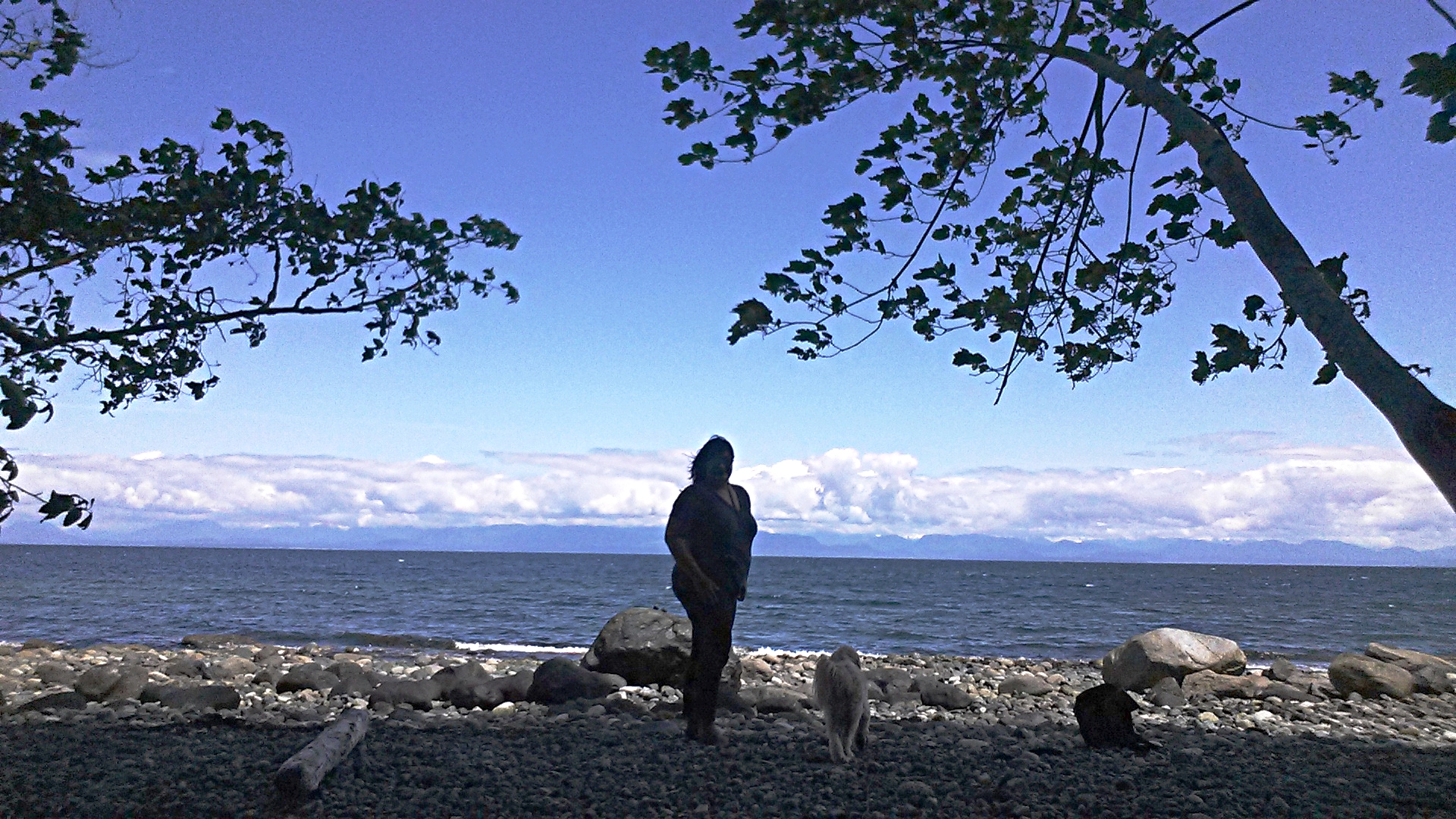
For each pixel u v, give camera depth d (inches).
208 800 216.8
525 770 256.8
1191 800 230.2
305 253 301.4
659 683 454.9
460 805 219.1
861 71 235.0
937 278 243.1
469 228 312.2
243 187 290.4
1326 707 472.1
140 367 321.7
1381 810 225.9
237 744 291.6
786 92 236.4
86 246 305.9
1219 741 341.1
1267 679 567.8
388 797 225.3
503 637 1159.0
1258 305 227.9
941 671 724.7
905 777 255.6
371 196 300.4
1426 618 1801.2
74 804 213.6
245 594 2139.5
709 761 271.6
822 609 1898.4
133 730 321.1
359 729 255.1
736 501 297.6
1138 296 272.8
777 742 306.8
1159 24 240.2
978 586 3415.4
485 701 413.7
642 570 5142.7
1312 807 229.1
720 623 296.7
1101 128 254.1
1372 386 138.3
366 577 3491.6
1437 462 126.4
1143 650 549.3
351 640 1045.8
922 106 253.4
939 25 242.8
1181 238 255.9
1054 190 291.3
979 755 293.0
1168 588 3572.8
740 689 424.2
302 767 217.2
